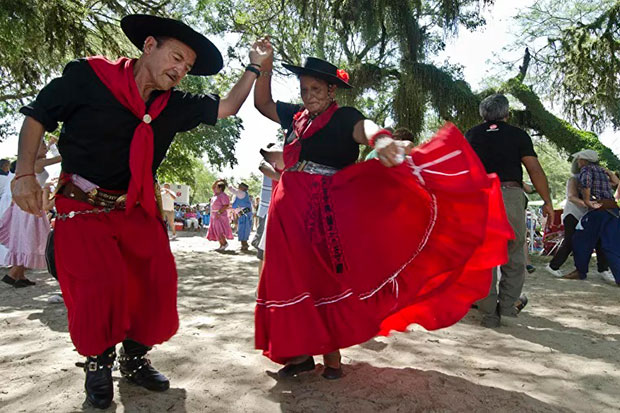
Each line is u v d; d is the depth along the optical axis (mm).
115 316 2512
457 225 2953
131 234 2648
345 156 3010
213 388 2830
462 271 3033
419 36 13383
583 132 15586
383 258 2977
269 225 2955
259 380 2977
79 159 2568
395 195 2973
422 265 3039
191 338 3795
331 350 2840
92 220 2564
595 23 15211
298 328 2768
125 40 11898
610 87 14938
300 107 3381
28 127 2426
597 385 3006
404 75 13367
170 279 2721
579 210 8062
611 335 4223
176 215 24031
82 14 10492
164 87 2617
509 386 2953
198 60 2830
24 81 12250
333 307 2871
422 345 3746
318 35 14031
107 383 2549
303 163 3018
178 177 32938
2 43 9570
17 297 5570
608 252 7289
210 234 11727
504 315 4773
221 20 18078
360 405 2641
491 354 3578
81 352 2430
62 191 2621
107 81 2521
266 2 18344
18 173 2408
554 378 3100
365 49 14273
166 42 2570
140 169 2568
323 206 2920
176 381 2938
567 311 5258
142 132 2580
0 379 2910
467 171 2787
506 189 4535
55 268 2727
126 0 11773
